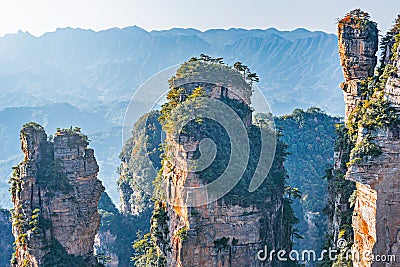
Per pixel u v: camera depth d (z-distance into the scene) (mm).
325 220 114562
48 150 79688
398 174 42594
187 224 70938
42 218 76625
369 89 61062
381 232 43031
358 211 46094
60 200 77125
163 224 79938
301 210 132500
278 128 108438
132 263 131750
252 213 73562
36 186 77062
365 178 43125
